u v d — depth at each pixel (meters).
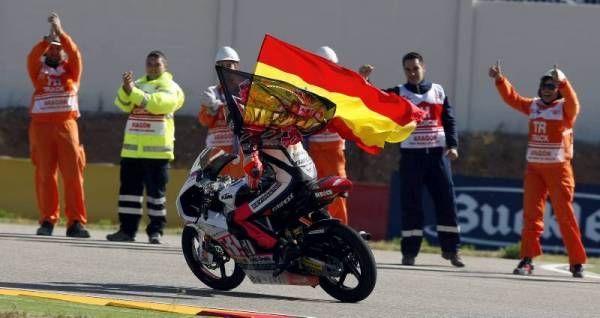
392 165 99.81
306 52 37.03
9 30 106.50
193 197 35.34
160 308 30.36
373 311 32.12
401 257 54.28
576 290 40.91
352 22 102.31
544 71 100.75
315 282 33.31
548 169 47.00
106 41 105.75
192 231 35.88
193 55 105.00
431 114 49.62
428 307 33.78
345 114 37.53
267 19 103.56
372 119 37.66
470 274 45.91
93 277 37.53
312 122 33.53
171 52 105.31
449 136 49.78
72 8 105.94
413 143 49.50
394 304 34.00
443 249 50.06
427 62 101.69
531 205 47.47
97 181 69.94
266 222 33.50
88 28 105.75
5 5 106.50
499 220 66.88
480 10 101.50
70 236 52.44
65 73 51.44
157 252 46.91
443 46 101.56
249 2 103.81
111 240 52.38
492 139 100.88
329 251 32.94
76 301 31.31
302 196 32.88
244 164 32.97
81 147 52.41
